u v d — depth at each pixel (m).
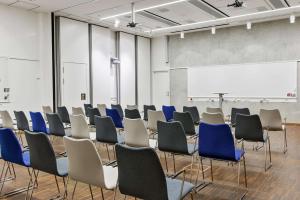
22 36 8.30
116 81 11.62
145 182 2.02
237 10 8.64
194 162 4.85
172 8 8.36
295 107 9.84
